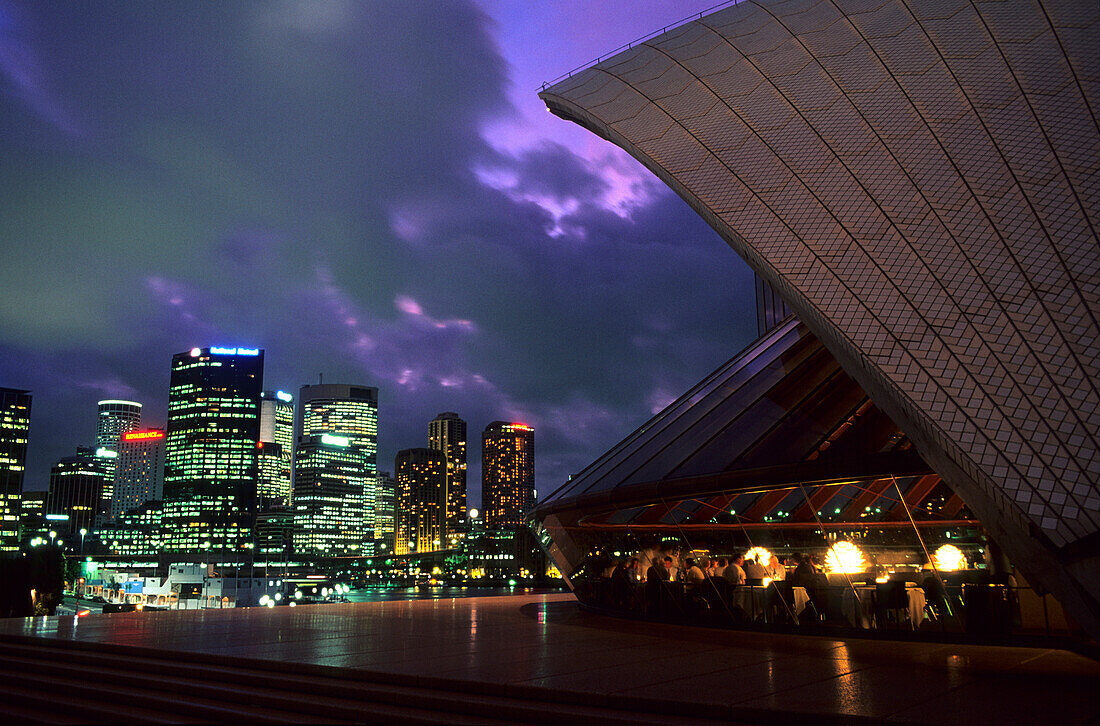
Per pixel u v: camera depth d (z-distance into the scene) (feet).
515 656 49.42
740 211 59.93
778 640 58.54
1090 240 47.85
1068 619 50.83
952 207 53.57
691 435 77.15
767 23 79.87
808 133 63.62
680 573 71.67
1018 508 40.68
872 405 64.03
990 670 43.01
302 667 46.09
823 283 53.16
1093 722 30.22
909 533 56.85
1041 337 45.52
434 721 36.45
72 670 51.85
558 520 88.48
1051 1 63.36
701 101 71.82
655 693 36.55
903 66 65.26
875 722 30.94
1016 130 55.67
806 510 61.67
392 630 66.69
